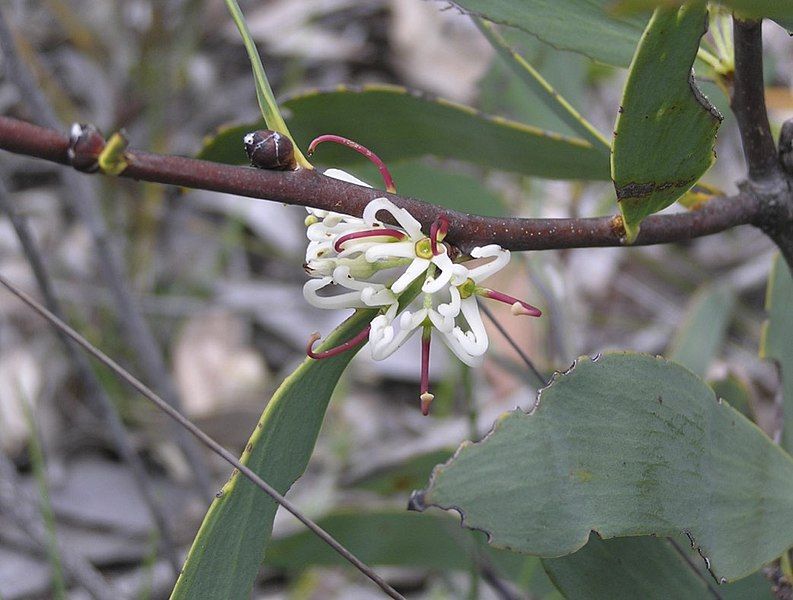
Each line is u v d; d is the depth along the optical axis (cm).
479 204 30
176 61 53
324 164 27
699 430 21
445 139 26
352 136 26
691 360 37
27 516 31
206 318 52
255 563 21
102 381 47
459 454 18
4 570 38
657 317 54
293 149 19
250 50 19
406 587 41
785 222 22
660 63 18
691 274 56
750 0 16
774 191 22
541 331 42
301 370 20
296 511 21
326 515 29
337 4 67
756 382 48
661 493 20
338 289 55
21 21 60
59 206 56
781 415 27
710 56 22
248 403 46
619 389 20
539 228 20
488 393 48
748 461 21
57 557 30
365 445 46
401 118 26
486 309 25
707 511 21
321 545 30
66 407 46
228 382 49
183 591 20
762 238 57
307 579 39
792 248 22
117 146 18
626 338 53
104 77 57
